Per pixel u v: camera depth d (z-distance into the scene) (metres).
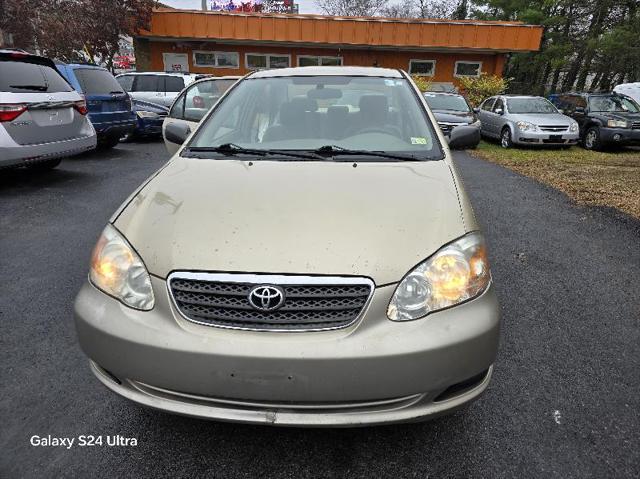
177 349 1.63
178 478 1.83
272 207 1.95
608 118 10.96
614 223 5.09
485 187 6.82
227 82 7.94
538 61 25.42
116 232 1.91
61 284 3.43
